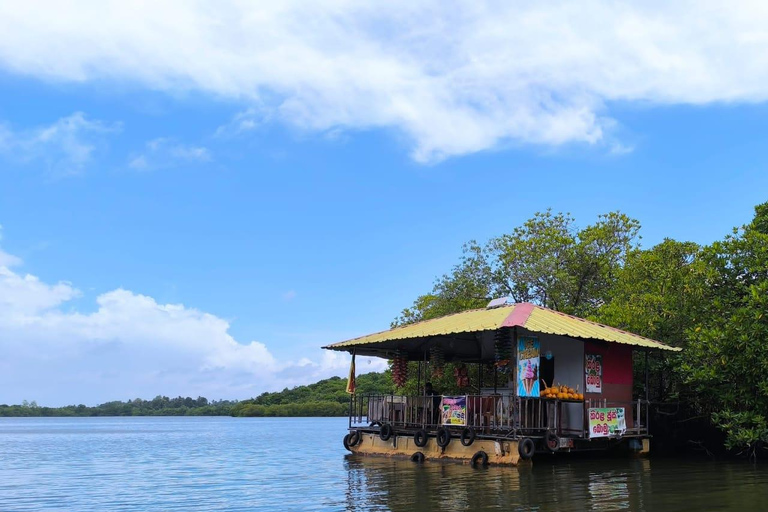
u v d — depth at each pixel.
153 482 19.33
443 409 20.97
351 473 18.81
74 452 33.47
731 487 15.29
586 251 34.31
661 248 27.70
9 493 17.25
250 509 13.76
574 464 20.14
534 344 20.05
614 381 22.11
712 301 23.20
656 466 19.77
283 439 46.28
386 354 26.36
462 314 23.89
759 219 23.86
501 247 35.78
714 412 23.77
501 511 12.30
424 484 15.84
